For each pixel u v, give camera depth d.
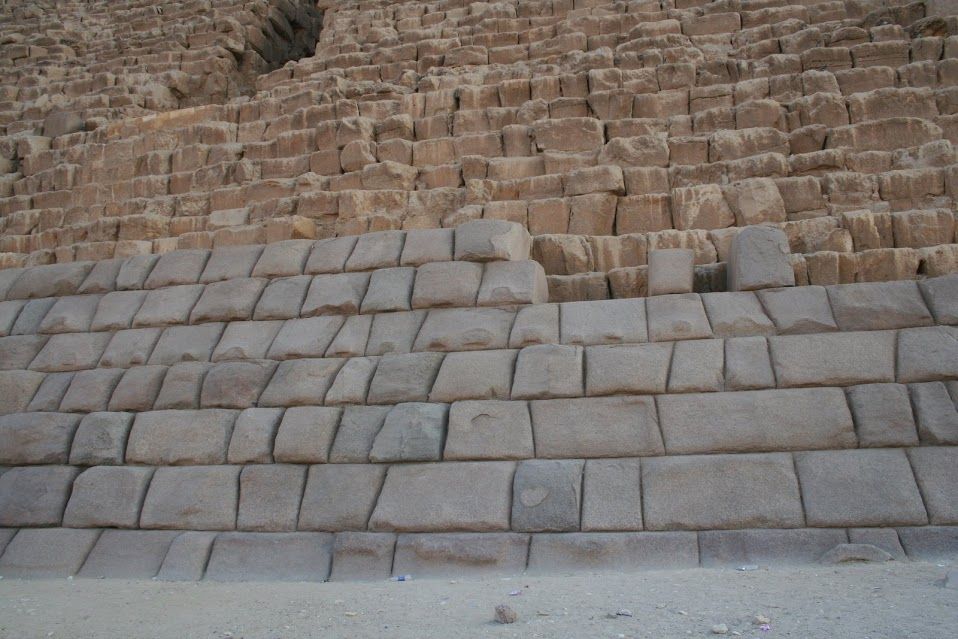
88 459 6.80
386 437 6.13
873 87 9.25
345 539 5.77
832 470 5.34
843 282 7.02
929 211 7.42
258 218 9.77
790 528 5.21
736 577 4.77
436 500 5.75
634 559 5.28
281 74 13.06
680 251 6.97
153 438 6.74
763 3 11.32
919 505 5.10
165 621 4.70
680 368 6.00
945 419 5.38
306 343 7.08
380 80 12.18
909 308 5.98
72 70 16.00
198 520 6.21
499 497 5.66
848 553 4.92
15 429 7.10
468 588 5.01
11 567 6.31
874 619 3.75
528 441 5.90
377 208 9.30
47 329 8.13
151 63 15.52
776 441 5.55
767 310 6.25
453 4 13.71
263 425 6.52
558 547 5.40
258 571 5.83
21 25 17.88
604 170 8.63
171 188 10.86
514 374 6.28
